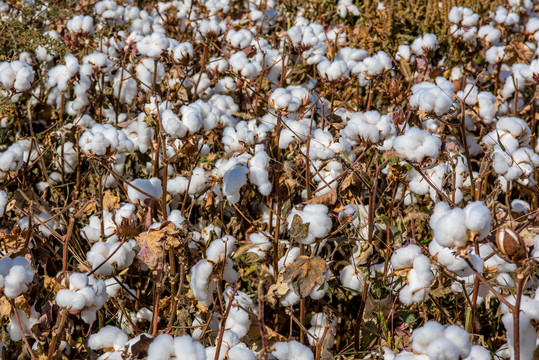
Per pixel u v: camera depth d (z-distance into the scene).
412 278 2.05
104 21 4.30
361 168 2.40
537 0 5.15
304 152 2.48
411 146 2.05
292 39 3.35
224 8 4.58
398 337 2.14
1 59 3.54
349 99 3.70
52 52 3.38
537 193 2.49
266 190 2.34
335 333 2.40
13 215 2.93
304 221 2.05
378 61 3.13
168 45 3.15
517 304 1.62
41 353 2.04
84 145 2.21
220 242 2.09
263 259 2.38
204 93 3.49
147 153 3.09
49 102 3.46
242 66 3.10
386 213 2.78
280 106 2.50
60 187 3.16
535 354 1.78
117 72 3.67
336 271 2.51
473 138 3.21
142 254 2.03
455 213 1.52
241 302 2.08
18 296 1.91
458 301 2.47
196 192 2.63
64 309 1.79
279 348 1.74
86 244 2.80
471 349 1.54
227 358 1.79
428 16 4.51
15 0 4.00
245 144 2.54
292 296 2.22
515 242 1.53
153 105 2.87
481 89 4.08
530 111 3.65
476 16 3.87
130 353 1.81
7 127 3.39
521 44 4.29
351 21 4.86
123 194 3.06
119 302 2.30
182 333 2.07
